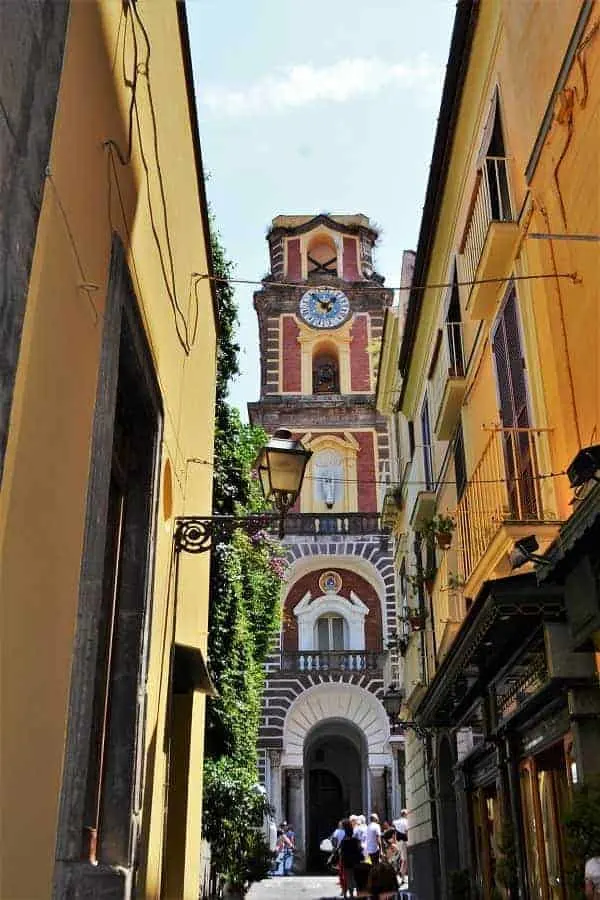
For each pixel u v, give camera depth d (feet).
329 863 81.66
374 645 116.26
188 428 28.04
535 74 30.27
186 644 28.27
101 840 17.17
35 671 11.40
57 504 12.46
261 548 58.75
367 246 137.80
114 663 18.72
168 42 23.49
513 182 33.53
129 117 17.62
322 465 123.03
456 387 44.24
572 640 24.61
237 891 45.62
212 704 45.98
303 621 116.88
